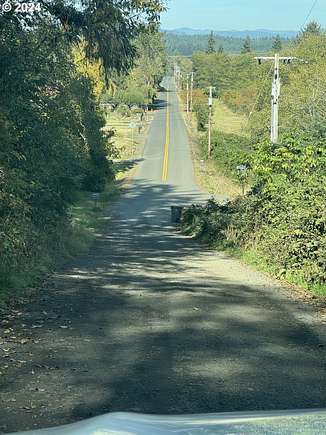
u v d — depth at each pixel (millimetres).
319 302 10844
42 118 15016
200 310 9719
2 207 10219
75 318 8773
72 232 21562
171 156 81188
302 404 5422
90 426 1914
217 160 74062
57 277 12805
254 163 18469
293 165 17312
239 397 5594
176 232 32250
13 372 6188
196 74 161500
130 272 14609
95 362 6637
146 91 133125
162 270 15430
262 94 76750
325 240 12305
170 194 57125
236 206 23859
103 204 47625
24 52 13688
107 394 5609
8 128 11641
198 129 103000
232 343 7629
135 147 87938
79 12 15305
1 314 8727
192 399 5523
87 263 16312
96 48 15992
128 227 35281
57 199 17391
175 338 7812
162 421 1934
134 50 16500
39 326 8172
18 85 13383
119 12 14977
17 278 10969
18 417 4988
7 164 11086
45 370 6285
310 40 73562
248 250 19250
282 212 15852
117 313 9227
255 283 13281
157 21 15562
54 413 5094
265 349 7375
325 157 16953
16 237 10383
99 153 51719
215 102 137375
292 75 64812
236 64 145875
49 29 15180
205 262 17734
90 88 28906
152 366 6531
